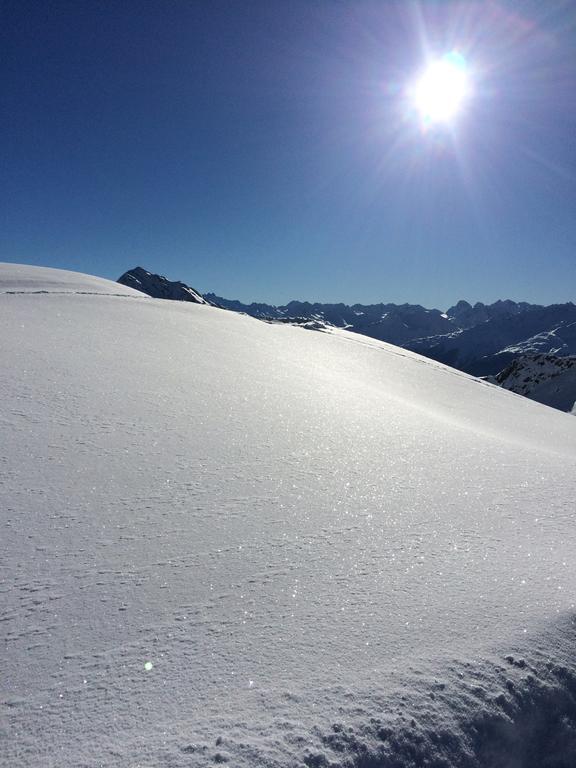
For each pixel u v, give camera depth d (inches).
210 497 169.8
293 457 222.7
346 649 99.1
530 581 127.4
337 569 130.0
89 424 226.1
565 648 104.0
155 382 327.9
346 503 176.2
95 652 96.9
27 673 91.2
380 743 79.7
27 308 562.9
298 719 82.2
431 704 87.4
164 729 80.0
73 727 80.3
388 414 366.9
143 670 92.5
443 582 125.5
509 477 227.3
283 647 99.2
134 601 112.4
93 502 157.3
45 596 112.4
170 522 149.7
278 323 1252.5
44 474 171.3
